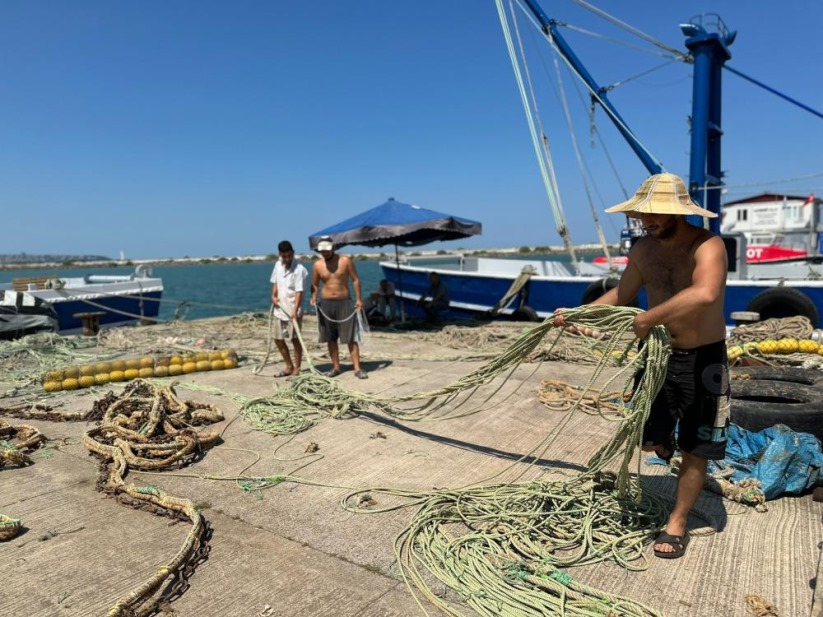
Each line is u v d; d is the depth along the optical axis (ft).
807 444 12.48
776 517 10.95
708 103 36.47
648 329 9.24
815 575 9.02
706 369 9.21
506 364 12.96
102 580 9.19
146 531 10.76
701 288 8.59
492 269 53.67
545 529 10.52
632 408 9.93
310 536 10.58
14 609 8.46
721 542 10.07
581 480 11.55
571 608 8.30
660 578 9.07
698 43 35.94
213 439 15.26
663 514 10.71
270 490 12.59
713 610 8.27
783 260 56.03
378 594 8.83
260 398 18.90
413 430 16.51
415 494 12.15
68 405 19.40
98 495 12.29
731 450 13.34
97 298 49.80
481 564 9.43
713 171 39.63
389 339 33.60
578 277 39.34
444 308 41.55
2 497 12.19
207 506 11.82
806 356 22.15
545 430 16.40
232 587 8.98
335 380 20.98
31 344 30.86
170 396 18.01
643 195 9.18
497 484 12.29
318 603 8.60
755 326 26.58
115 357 28.53
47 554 9.95
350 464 14.05
